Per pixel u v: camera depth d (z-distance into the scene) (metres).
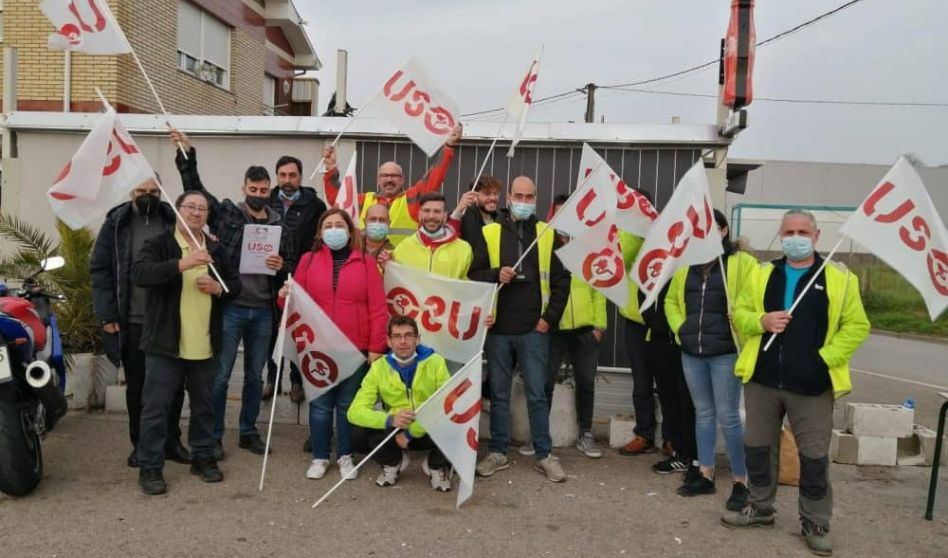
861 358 15.15
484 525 4.80
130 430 5.73
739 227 27.36
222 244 5.73
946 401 5.11
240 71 16.95
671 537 4.70
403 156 8.44
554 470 5.71
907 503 5.46
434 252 5.79
